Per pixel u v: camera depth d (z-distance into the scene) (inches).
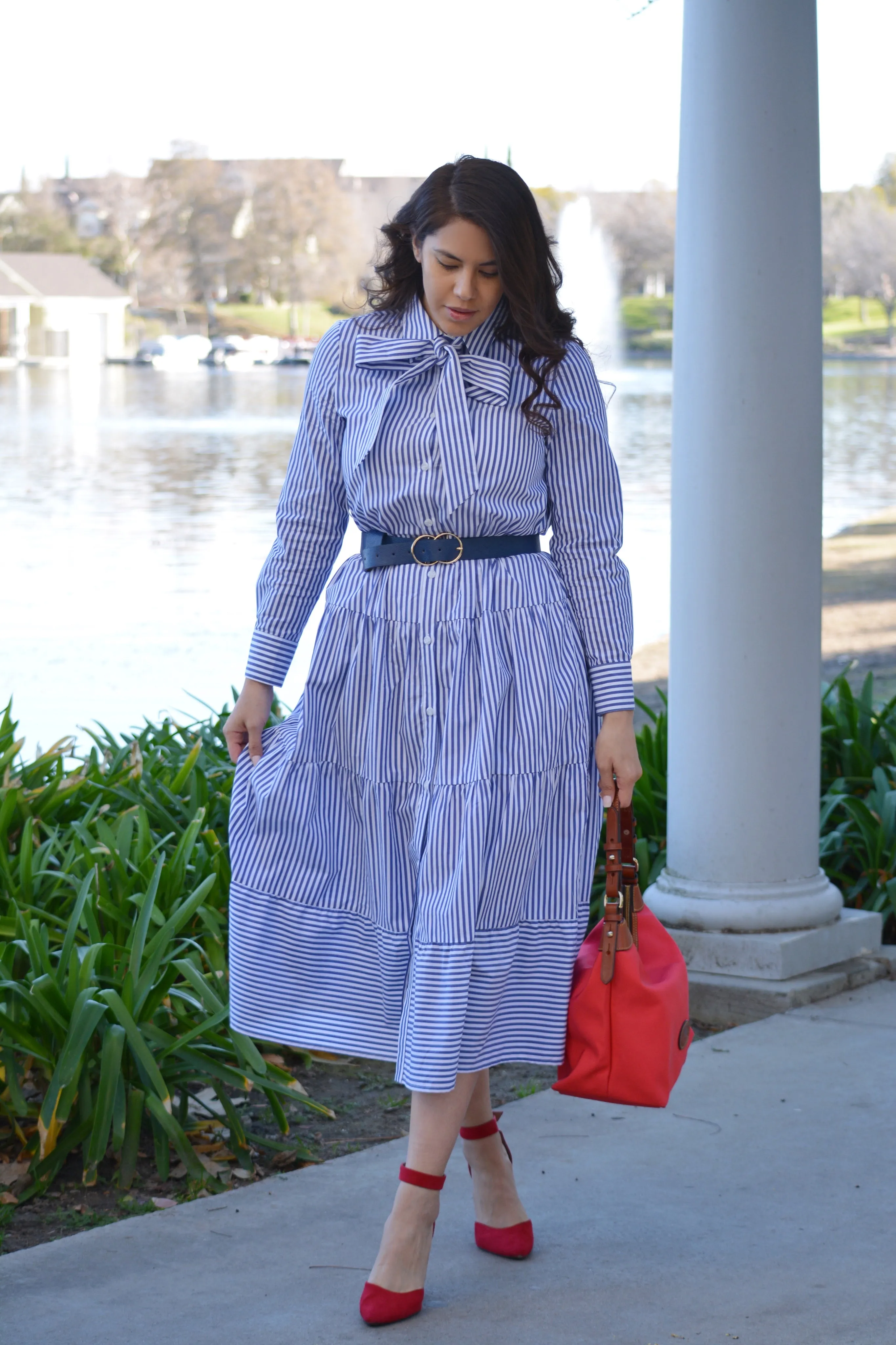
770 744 163.2
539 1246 103.6
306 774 96.6
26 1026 121.3
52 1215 111.3
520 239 91.1
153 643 516.7
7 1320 92.7
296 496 99.3
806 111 159.5
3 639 514.0
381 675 94.4
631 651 98.6
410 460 93.6
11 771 170.4
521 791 93.0
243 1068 126.3
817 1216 108.4
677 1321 92.2
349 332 98.3
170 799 168.9
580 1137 125.5
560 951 95.7
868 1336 90.0
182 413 1162.0
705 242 159.8
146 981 122.8
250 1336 90.6
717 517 160.9
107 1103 114.5
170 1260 101.3
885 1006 160.2
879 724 208.7
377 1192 113.2
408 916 94.5
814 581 164.1
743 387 159.0
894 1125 127.0
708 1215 108.9
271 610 99.6
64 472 900.6
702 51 159.5
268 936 96.9
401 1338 90.1
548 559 98.8
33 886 142.3
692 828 165.9
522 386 94.9
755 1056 144.9
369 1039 96.3
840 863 190.9
